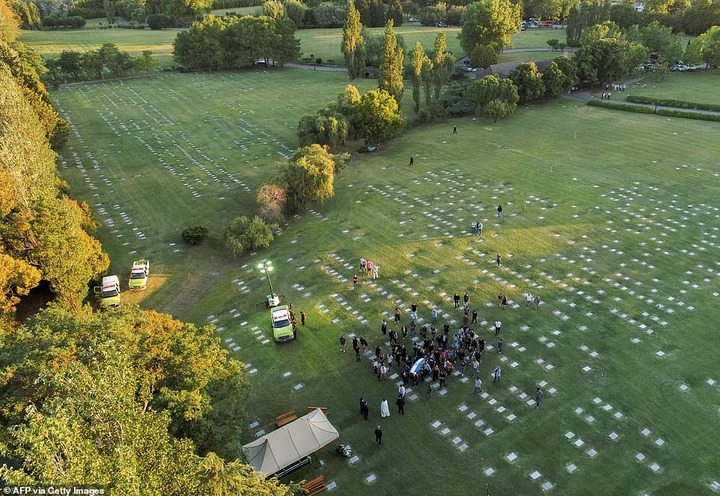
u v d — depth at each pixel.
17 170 42.06
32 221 39.94
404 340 37.94
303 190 56.78
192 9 176.12
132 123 90.56
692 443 28.64
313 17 170.38
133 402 19.19
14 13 163.25
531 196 58.41
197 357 25.69
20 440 16.17
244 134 83.31
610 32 119.88
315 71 124.38
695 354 34.88
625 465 27.67
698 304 39.72
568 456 28.39
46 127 72.19
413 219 55.12
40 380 20.03
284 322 39.16
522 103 93.75
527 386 33.22
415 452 29.27
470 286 43.59
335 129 71.19
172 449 18.89
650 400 31.59
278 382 35.09
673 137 73.94
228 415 26.34
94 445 16.92
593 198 57.09
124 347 22.45
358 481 27.77
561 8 164.50
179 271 49.28
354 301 42.88
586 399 31.97
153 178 68.56
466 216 54.97
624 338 36.72
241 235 50.59
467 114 89.44
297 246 51.56
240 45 125.38
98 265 44.59
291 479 27.94
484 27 116.81
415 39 143.50
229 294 45.25
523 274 44.75
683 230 49.97
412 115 88.56
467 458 28.67
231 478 18.48
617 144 72.50
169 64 133.62
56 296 43.12
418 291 43.47
